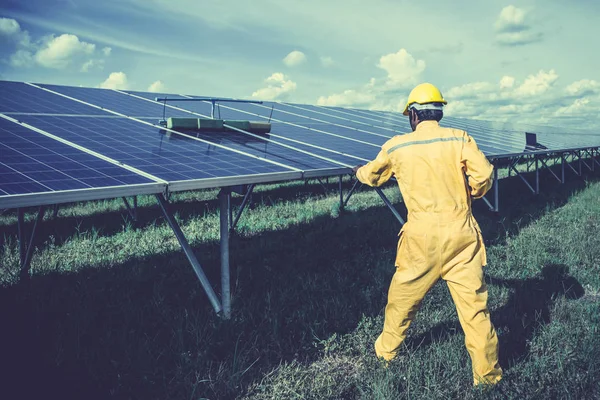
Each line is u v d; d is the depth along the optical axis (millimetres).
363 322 3932
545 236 6902
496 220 8383
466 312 2822
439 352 3279
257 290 4742
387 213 8930
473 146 2852
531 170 18469
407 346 3516
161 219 8781
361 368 3297
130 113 6930
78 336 3475
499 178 15336
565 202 10398
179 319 3887
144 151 4305
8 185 2736
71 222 8578
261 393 2959
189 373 3090
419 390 2908
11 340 3525
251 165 4312
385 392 2801
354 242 6801
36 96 7062
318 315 4078
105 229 8109
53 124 5020
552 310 4094
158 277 5270
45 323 3896
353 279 5141
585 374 3020
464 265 2822
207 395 2926
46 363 3209
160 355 3355
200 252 6289
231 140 5703
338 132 8828
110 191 2977
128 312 4098
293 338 3730
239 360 3246
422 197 2844
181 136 5445
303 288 4766
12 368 3127
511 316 3934
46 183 2891
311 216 8828
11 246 6816
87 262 5863
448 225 2795
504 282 4934
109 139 4645
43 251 6426
